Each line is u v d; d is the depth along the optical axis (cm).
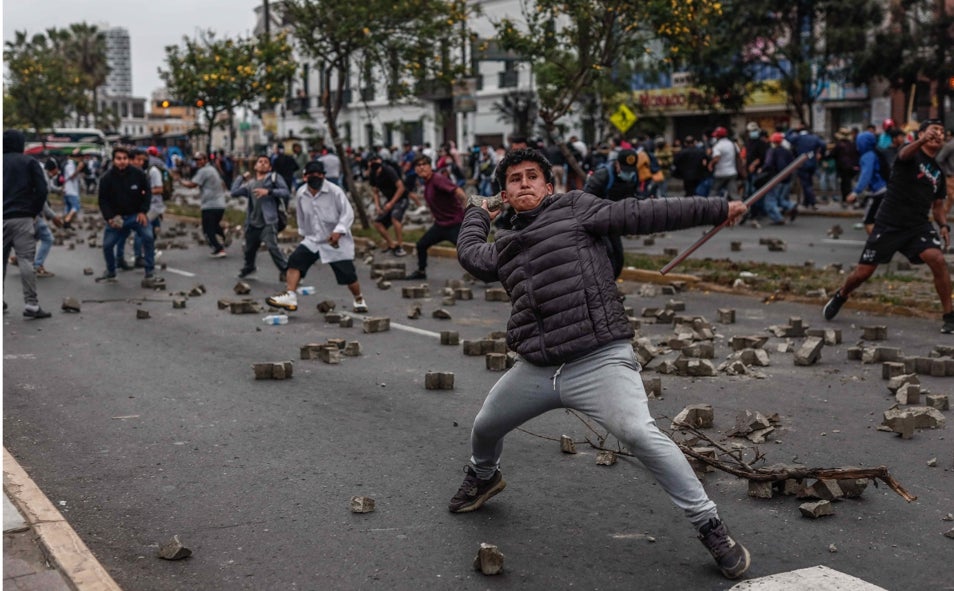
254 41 3166
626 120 2103
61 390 792
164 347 969
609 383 424
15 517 484
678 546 467
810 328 995
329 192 1126
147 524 505
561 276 427
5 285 1452
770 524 491
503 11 4209
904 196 966
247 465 598
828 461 589
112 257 1477
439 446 633
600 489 548
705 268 1404
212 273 1587
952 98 3203
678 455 422
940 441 625
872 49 3064
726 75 3372
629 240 1916
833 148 2675
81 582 411
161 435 663
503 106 4153
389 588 427
